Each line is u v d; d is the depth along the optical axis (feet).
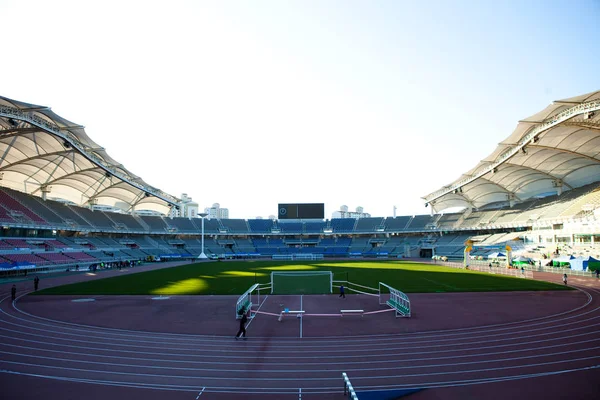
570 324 61.00
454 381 37.19
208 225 349.61
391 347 49.03
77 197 247.09
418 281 127.85
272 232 352.28
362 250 333.01
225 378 38.65
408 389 35.14
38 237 200.44
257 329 59.06
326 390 35.58
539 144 165.48
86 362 43.57
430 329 58.34
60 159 169.78
